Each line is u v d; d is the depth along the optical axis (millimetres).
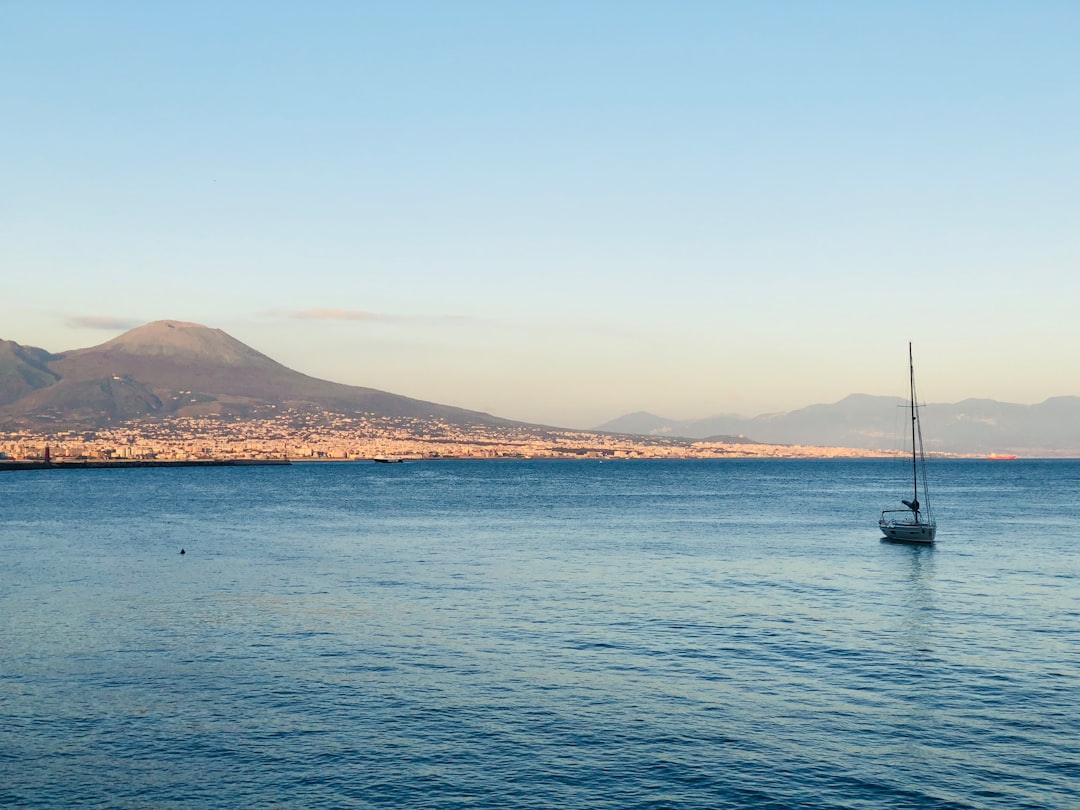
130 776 29203
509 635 48031
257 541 98688
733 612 54844
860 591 63688
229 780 28906
